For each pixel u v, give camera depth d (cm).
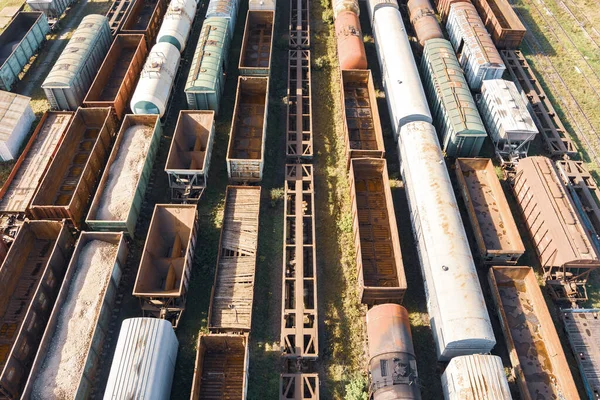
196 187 3122
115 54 4091
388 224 3067
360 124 3703
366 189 3256
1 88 3812
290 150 3462
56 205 3047
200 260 2842
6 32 4184
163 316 2527
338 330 2617
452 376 2173
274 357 2516
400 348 2255
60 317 2422
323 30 4784
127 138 3334
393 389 2136
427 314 2712
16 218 2911
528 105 3769
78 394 2164
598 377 2423
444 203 2783
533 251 3006
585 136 3806
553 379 2391
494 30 4497
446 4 4728
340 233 3078
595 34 4909
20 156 3231
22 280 2669
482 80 3934
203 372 2384
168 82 3653
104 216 2836
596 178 3497
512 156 3438
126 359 2142
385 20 4238
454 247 2584
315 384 2325
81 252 2672
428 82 3934
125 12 4559
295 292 2655
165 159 3472
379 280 2781
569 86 4269
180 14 4231
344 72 3828
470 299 2383
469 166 3338
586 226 3034
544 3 5341
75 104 3634
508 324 2570
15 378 2231
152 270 2675
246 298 2598
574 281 2767
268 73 3803
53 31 4581
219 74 3700
